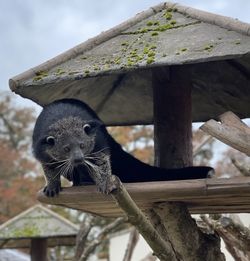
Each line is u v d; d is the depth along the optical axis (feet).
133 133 58.23
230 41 12.87
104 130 14.73
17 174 71.15
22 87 13.92
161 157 15.37
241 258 18.13
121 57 13.71
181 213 14.02
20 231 24.91
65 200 13.87
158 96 15.55
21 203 62.85
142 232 11.71
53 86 14.97
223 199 13.28
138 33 14.67
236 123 12.25
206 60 12.30
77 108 14.43
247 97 17.29
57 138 13.93
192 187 12.37
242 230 16.39
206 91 17.65
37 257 24.99
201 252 14.52
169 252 12.19
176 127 15.37
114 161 14.94
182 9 14.89
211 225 16.62
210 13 14.16
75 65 14.02
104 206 14.74
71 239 25.98
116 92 17.78
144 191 12.60
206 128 12.36
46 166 14.11
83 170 14.48
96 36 14.79
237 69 16.24
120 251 42.93
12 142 80.43
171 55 12.89
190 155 15.55
